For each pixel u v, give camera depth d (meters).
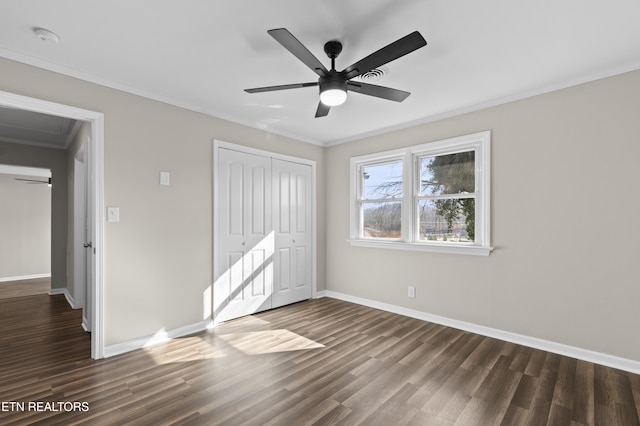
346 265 4.42
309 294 4.48
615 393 2.07
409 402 1.96
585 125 2.59
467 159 3.33
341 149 4.51
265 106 3.25
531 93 2.83
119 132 2.71
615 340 2.45
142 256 2.84
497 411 1.87
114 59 2.33
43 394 2.03
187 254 3.15
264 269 3.89
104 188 2.63
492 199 3.08
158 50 2.21
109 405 1.91
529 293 2.86
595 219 2.54
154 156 2.93
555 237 2.73
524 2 1.71
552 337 2.72
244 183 3.69
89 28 1.95
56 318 3.63
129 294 2.75
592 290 2.55
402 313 3.76
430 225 3.60
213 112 3.37
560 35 2.01
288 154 4.21
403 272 3.77
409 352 2.69
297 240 4.32
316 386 2.14
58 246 4.86
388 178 4.03
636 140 2.38
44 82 2.35
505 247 3.00
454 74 2.54
